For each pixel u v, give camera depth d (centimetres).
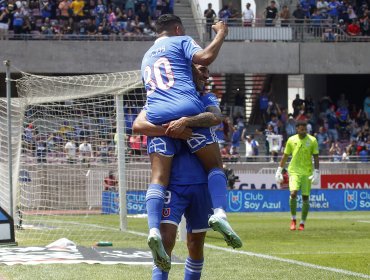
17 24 5266
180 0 5988
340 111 5484
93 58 5294
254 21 5469
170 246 899
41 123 3142
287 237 2175
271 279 1191
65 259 1460
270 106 5450
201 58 896
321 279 1200
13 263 1377
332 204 4141
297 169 2495
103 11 5500
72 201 3297
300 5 5659
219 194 884
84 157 3222
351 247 1841
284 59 5444
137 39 5347
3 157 2614
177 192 905
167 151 899
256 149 4975
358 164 4712
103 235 2223
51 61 5250
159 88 909
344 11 5775
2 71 5200
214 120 904
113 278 1171
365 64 5500
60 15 5466
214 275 1237
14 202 2456
